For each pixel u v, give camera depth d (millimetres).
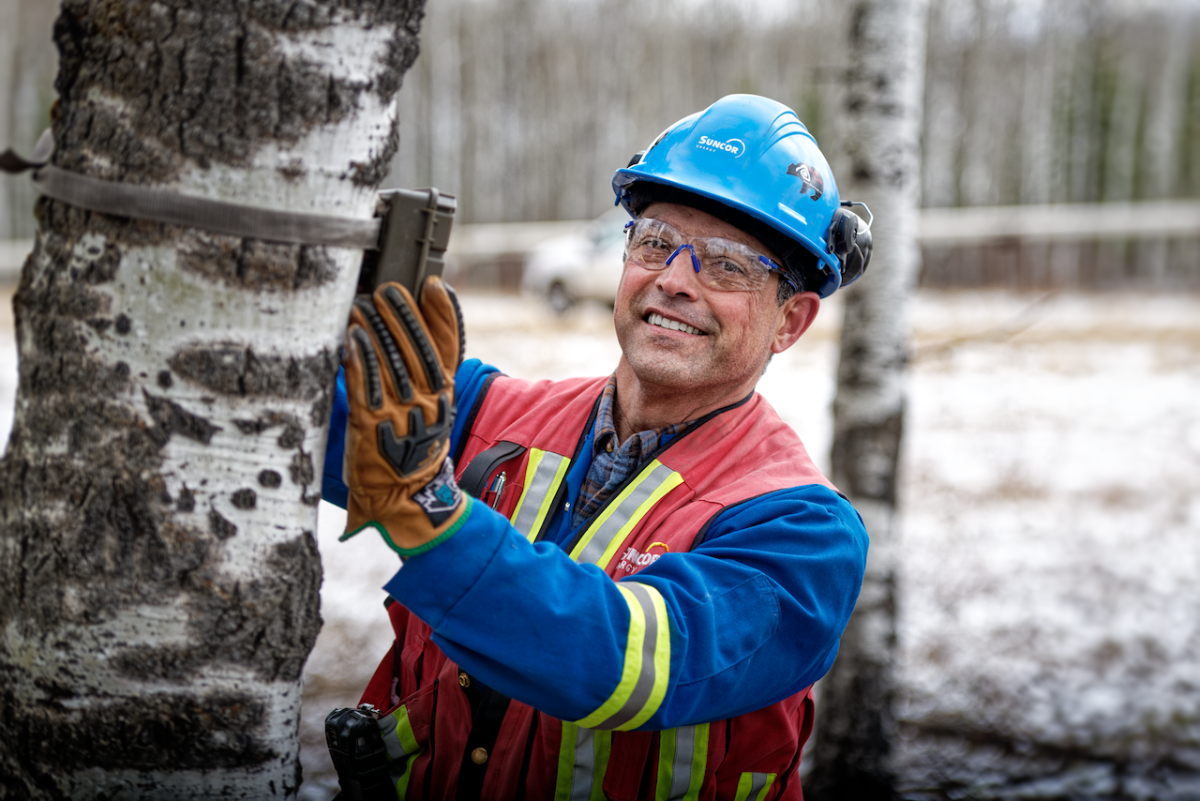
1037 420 9633
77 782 1241
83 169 1162
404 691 1785
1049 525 6766
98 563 1192
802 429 8797
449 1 29625
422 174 29734
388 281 1268
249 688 1249
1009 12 29375
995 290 20516
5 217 29344
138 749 1230
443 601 1244
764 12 32344
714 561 1418
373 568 5934
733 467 1679
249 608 1228
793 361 11875
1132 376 11617
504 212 30516
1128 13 31516
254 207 1157
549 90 30234
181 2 1120
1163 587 5770
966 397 10578
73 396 1189
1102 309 17859
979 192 29984
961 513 6988
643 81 30141
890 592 3867
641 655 1281
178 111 1131
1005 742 4254
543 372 10734
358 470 1232
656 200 1713
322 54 1158
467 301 18453
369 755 1701
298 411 1224
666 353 1651
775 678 1459
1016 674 4797
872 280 3762
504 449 1774
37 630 1221
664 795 1525
